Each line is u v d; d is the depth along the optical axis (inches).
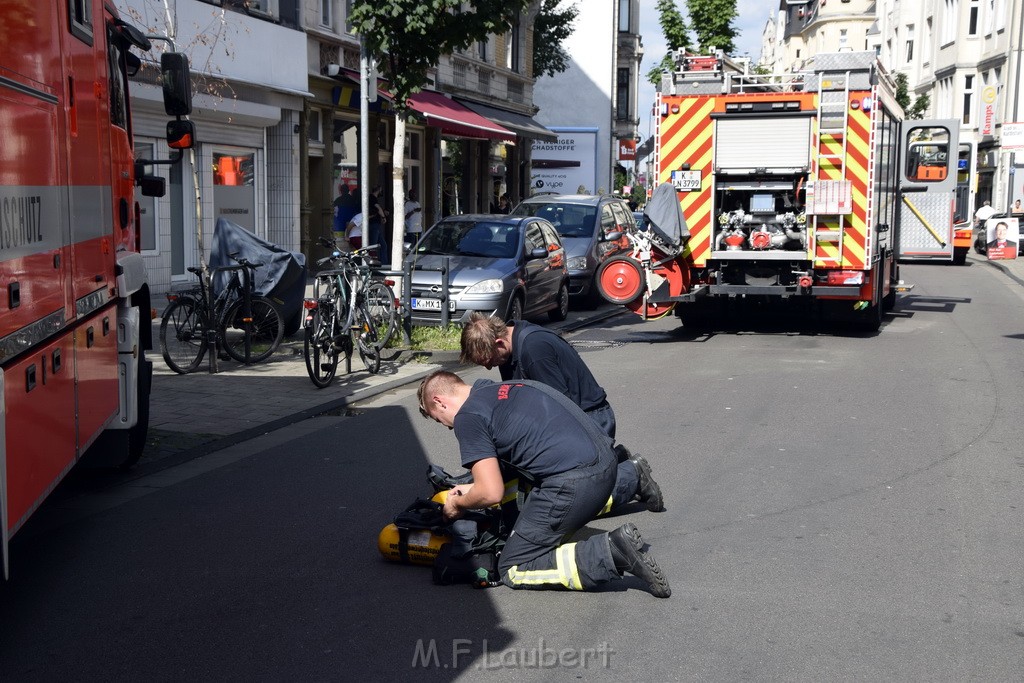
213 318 443.5
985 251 1497.3
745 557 221.9
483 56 1363.2
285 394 399.9
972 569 214.4
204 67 724.7
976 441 326.6
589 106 2149.4
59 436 190.7
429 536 214.1
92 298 220.5
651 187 572.4
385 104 953.5
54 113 191.2
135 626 186.7
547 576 199.9
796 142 553.9
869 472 289.7
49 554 225.1
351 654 174.6
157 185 301.9
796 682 163.6
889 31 2819.9
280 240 868.6
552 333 241.3
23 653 175.5
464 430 197.6
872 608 193.8
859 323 615.8
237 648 177.2
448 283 540.4
